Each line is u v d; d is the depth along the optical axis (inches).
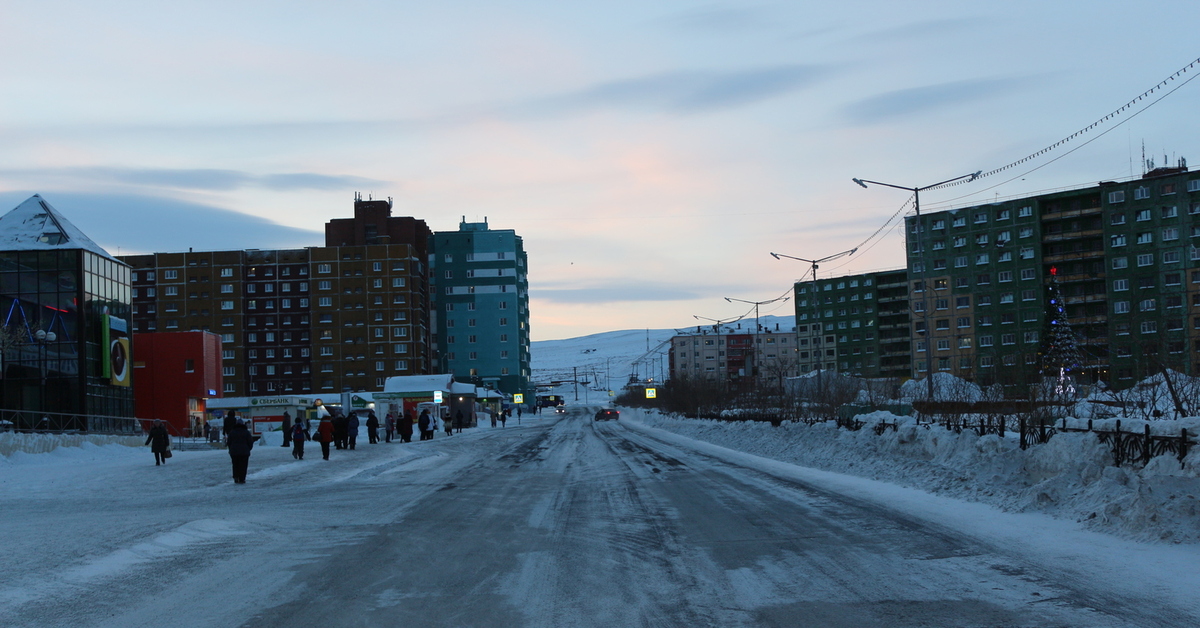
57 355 2396.7
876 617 290.4
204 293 5295.3
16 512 676.7
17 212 2534.5
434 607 319.3
